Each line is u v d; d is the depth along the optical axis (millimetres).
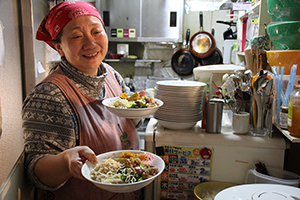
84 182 988
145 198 1202
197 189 1075
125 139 1111
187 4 2701
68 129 919
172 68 2865
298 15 987
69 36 929
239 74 1178
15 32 927
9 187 750
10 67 852
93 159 780
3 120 739
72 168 755
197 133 1149
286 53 1004
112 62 3064
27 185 973
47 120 893
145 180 705
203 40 2617
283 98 1014
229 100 1132
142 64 3033
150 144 1170
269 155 1091
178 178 1162
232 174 1125
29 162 871
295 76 983
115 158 866
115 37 2773
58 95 925
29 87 1034
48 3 1464
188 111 1145
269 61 1116
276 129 1205
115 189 681
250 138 1097
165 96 1152
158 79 3033
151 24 2725
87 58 963
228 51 2391
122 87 1335
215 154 1121
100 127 1006
